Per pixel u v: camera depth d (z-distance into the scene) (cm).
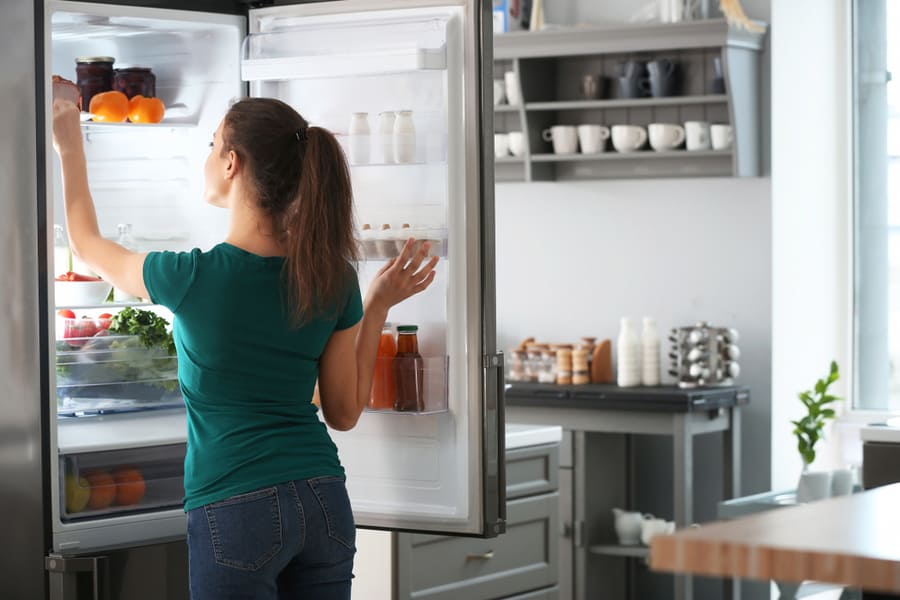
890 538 108
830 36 470
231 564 203
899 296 469
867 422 463
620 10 468
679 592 430
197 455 208
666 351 463
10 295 250
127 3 257
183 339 210
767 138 443
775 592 445
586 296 478
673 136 445
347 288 219
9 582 255
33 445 250
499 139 469
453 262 248
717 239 454
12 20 246
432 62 243
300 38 261
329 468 212
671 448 462
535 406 437
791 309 453
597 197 474
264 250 214
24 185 247
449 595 312
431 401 249
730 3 430
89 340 276
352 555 216
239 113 216
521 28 468
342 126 264
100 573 254
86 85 284
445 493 253
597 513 438
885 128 471
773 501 372
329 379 224
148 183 296
